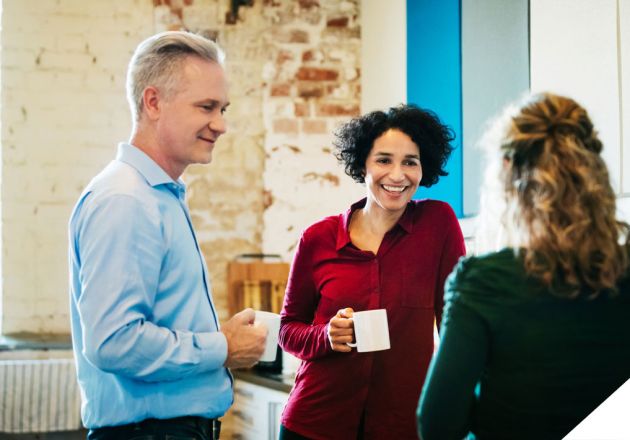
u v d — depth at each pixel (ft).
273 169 13.79
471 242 10.07
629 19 7.31
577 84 8.04
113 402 5.85
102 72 13.61
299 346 7.24
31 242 13.55
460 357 4.51
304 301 7.55
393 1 12.61
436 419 4.54
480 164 9.82
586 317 4.45
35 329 13.57
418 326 7.06
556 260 4.42
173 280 5.93
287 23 13.84
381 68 13.12
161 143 6.07
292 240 13.84
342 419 7.03
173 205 6.06
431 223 7.24
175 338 5.73
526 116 4.62
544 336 4.43
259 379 11.15
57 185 13.57
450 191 10.68
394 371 6.97
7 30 13.43
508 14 9.30
